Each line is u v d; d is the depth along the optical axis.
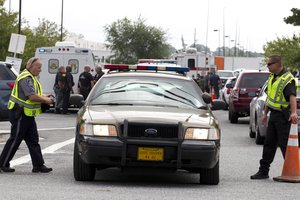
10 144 22.75
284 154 22.28
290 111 22.20
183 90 22.58
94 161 19.58
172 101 21.91
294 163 21.98
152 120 19.48
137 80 22.86
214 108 23.89
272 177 22.89
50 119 51.19
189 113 20.62
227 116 60.09
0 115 34.78
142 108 20.86
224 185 20.88
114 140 19.41
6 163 22.83
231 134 40.75
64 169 23.72
